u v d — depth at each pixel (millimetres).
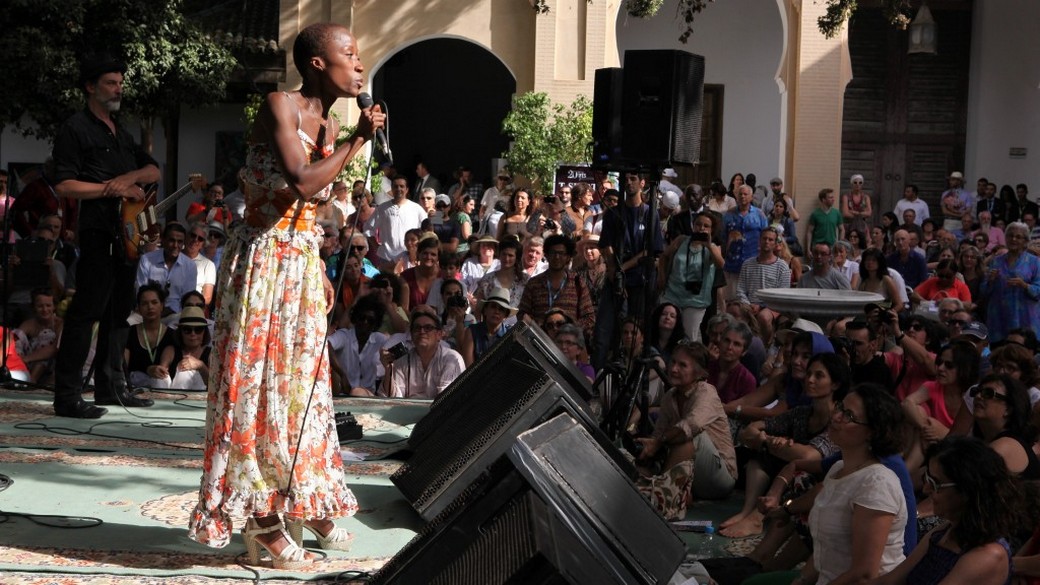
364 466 6902
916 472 7176
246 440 4961
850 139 26781
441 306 12039
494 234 18812
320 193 5109
